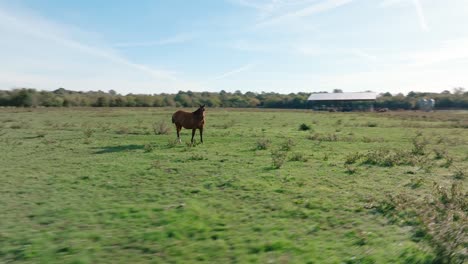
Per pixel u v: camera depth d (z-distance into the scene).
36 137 21.61
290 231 6.21
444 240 5.40
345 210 7.42
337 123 35.09
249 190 9.08
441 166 12.75
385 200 7.90
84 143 18.73
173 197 8.41
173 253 5.29
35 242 5.62
